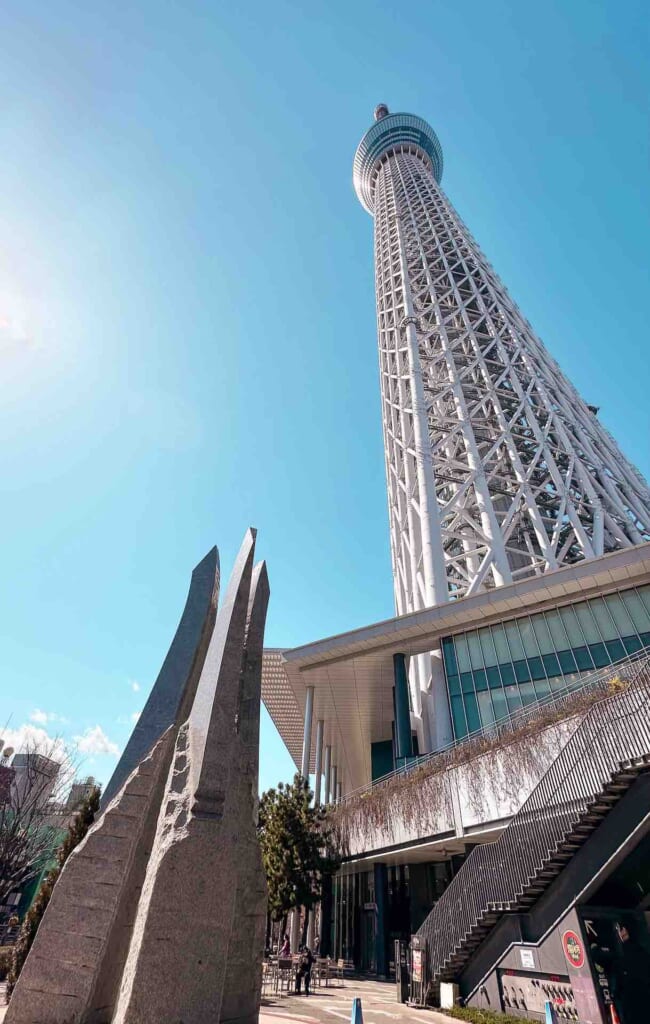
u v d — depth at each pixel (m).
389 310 76.44
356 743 45.41
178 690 9.30
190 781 7.10
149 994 5.69
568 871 12.00
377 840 23.44
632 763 10.80
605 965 10.98
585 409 67.00
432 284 74.12
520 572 43.84
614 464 58.16
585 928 11.30
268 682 39.41
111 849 7.62
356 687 35.94
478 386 60.81
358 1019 8.16
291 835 24.59
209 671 8.20
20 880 21.16
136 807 8.02
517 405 60.81
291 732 48.84
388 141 125.56
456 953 13.77
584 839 11.85
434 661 30.80
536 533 48.12
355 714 39.88
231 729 7.45
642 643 25.11
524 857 12.98
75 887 7.30
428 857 24.00
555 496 51.31
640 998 10.84
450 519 51.41
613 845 11.26
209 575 11.09
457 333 70.31
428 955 14.83
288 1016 12.11
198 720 7.71
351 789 57.72
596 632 26.41
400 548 52.00
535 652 27.33
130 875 7.58
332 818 26.53
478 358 62.06
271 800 26.95
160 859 6.40
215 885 6.41
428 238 84.19
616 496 51.75
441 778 21.25
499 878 13.51
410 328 64.75
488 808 18.83
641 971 11.12
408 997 15.25
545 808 13.25
